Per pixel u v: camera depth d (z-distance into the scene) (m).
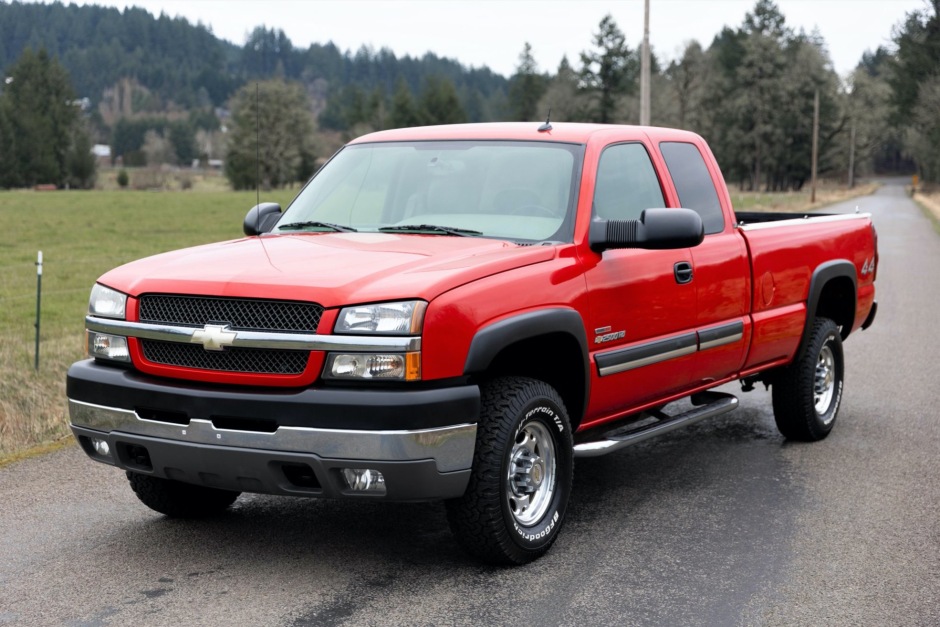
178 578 4.38
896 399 8.43
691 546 4.84
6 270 22.47
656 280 5.34
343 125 174.38
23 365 8.80
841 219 7.46
